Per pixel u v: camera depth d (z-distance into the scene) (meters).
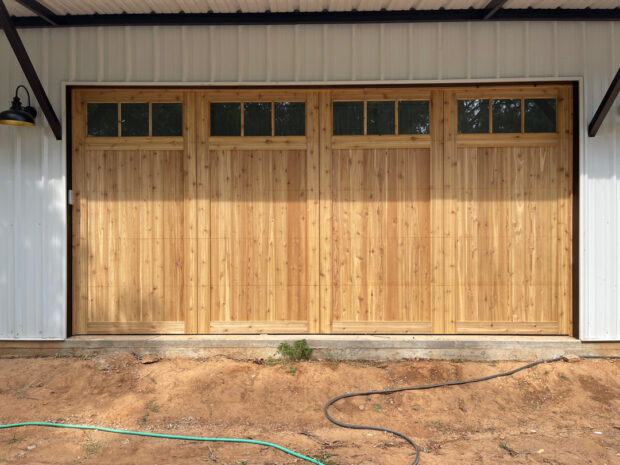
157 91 4.99
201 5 4.60
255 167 4.99
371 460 3.27
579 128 4.82
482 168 4.96
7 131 4.96
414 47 4.86
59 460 3.25
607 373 4.52
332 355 4.83
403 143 4.96
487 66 4.83
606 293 4.83
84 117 5.00
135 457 3.31
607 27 4.84
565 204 4.95
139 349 4.89
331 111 4.96
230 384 4.36
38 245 4.94
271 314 5.00
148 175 5.01
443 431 3.76
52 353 4.90
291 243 5.00
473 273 4.96
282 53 4.88
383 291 4.98
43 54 4.90
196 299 4.99
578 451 3.38
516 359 4.79
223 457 3.31
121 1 4.50
